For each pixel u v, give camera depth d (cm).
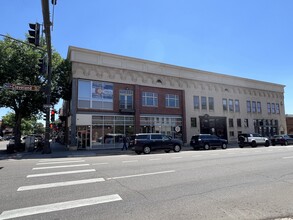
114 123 2708
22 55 2267
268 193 639
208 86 3644
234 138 3791
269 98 4478
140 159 1414
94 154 1972
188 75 3434
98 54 2703
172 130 3158
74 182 775
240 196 612
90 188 697
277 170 991
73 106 2488
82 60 2598
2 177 864
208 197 603
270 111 4438
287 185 727
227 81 3884
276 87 4628
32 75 2308
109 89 2736
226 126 3725
